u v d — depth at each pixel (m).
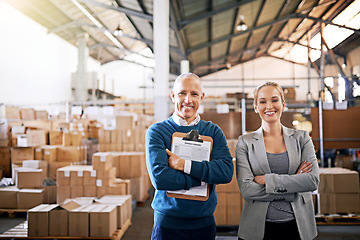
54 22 9.62
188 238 1.22
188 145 1.26
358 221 3.47
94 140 5.84
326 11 8.70
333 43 8.15
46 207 2.96
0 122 4.94
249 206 1.38
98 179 3.64
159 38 5.17
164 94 5.08
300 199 1.36
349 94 6.52
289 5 8.76
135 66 15.42
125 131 4.93
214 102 7.91
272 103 1.38
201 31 9.13
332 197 3.39
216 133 1.34
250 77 12.88
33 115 5.80
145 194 4.76
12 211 3.65
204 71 14.07
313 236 1.37
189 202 1.21
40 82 9.23
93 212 2.81
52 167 4.28
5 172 4.62
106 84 15.22
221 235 3.05
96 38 12.27
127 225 3.32
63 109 10.54
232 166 1.27
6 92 7.68
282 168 1.38
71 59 11.44
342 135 4.26
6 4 7.73
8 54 7.77
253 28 9.77
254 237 1.34
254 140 1.43
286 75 12.32
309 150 1.41
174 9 6.59
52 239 2.90
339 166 4.40
